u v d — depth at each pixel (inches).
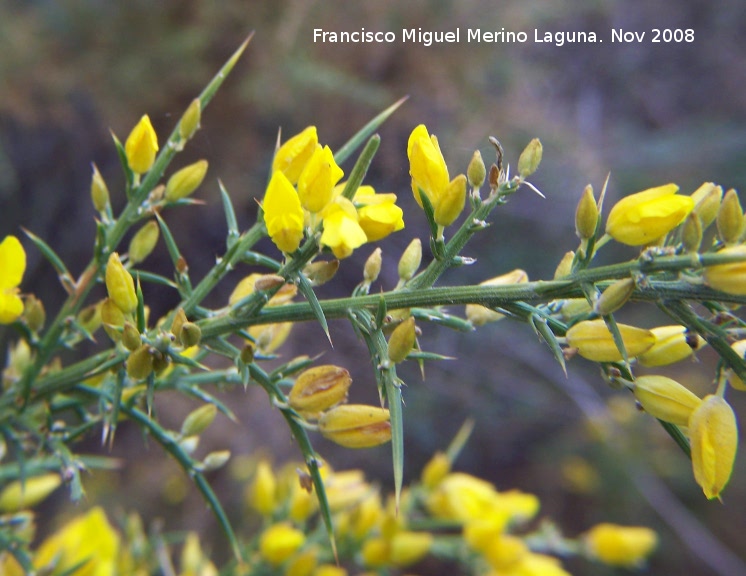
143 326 50.5
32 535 78.4
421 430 235.9
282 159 53.4
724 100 359.9
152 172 59.8
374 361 45.7
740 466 261.4
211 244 222.7
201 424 61.3
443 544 94.3
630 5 355.9
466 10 227.1
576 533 248.4
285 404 49.8
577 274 43.7
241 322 49.6
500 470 259.4
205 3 203.8
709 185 47.2
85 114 213.3
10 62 193.3
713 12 366.3
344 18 212.2
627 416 245.3
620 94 346.9
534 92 273.3
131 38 207.6
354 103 213.6
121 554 90.4
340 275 229.6
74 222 221.9
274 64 206.5
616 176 289.6
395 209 47.4
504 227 254.1
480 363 250.7
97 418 60.6
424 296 46.4
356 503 90.1
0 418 60.9
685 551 244.7
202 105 59.5
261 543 85.4
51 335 58.7
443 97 225.0
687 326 41.6
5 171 191.3
